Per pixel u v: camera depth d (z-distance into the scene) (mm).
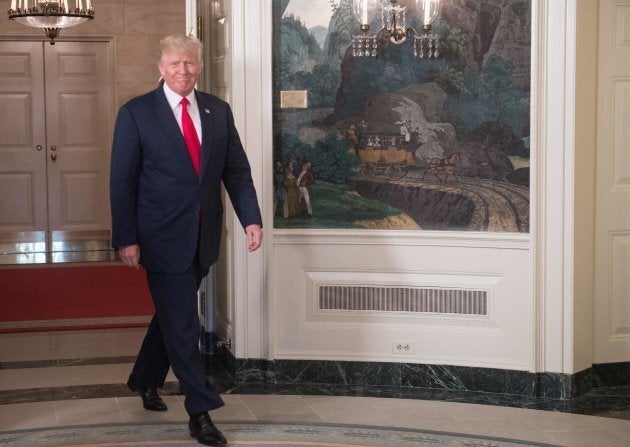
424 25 4949
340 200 5180
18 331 6625
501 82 4953
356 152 5145
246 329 5238
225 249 5598
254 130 5117
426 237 5090
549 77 4824
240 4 5082
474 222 5051
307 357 5219
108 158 10289
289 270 5211
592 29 4898
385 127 5109
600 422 4543
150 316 7141
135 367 4664
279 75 5148
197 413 4129
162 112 4168
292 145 5176
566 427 4457
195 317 4188
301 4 5105
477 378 5078
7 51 10078
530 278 4930
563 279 4895
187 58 4102
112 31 10117
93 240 10328
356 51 5082
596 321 5156
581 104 4852
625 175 5141
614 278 5172
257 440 4207
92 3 10047
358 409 4723
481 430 4395
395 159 5117
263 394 5000
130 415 4598
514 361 5016
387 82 5090
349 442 4195
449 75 5027
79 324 6848
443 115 5051
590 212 4988
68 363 5703
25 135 10164
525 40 4895
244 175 4430
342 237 5160
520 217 4965
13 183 10164
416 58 5055
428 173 5094
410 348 5160
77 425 4430
